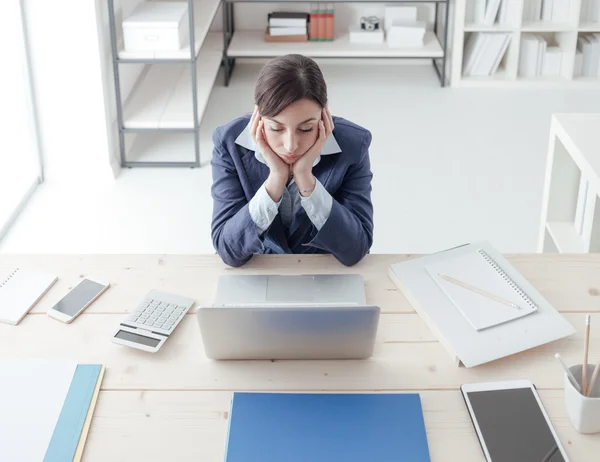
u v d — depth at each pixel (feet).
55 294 5.77
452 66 16.69
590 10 16.66
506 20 16.58
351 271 5.99
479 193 12.66
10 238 11.43
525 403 4.72
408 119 15.34
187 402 4.82
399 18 17.40
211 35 17.93
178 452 4.47
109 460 4.42
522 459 4.36
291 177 6.22
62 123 12.76
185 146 14.28
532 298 5.54
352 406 4.74
